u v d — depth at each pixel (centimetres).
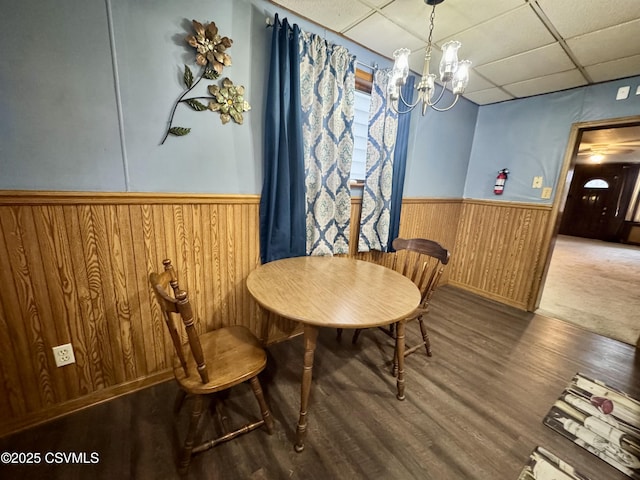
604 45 187
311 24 182
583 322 270
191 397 154
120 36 125
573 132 262
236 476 115
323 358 196
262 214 183
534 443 136
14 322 122
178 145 149
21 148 113
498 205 314
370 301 133
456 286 359
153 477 113
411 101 243
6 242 115
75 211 128
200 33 142
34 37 109
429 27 180
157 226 150
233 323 189
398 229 261
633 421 151
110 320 145
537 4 153
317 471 118
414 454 127
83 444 125
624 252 654
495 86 269
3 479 110
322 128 193
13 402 128
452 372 186
